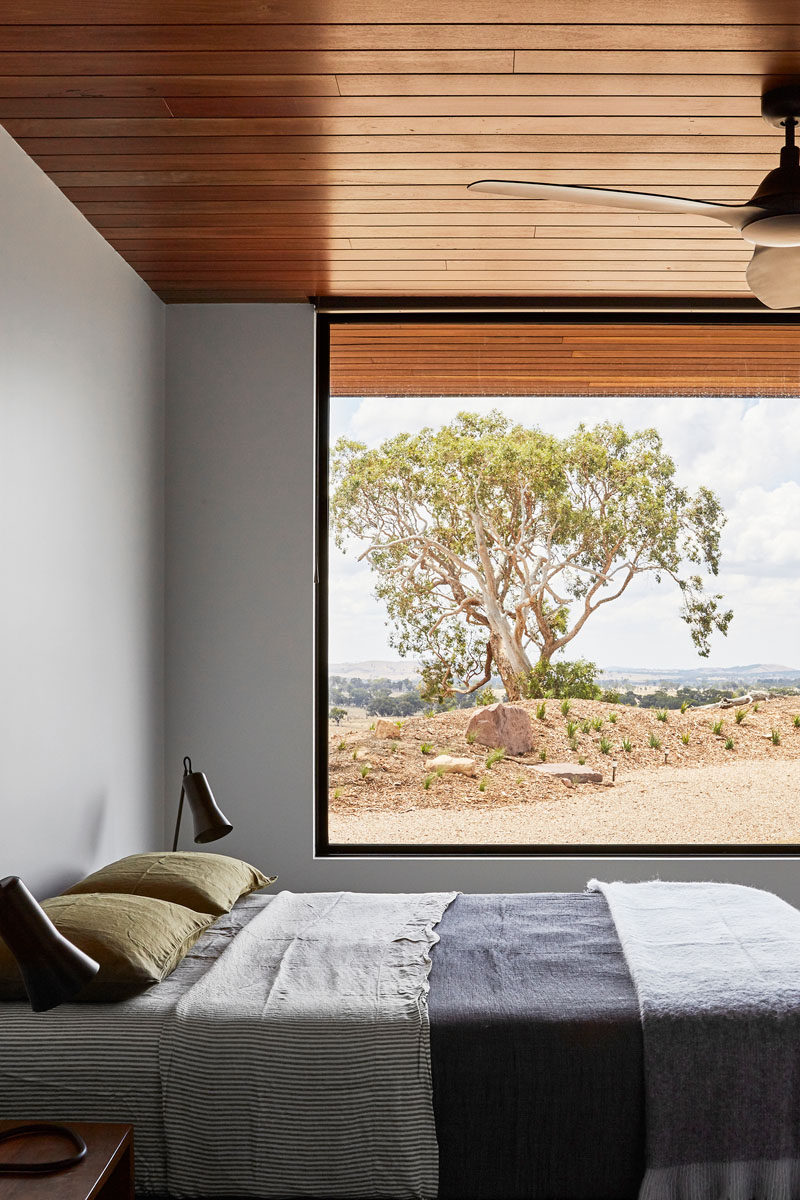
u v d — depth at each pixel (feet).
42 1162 5.61
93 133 8.66
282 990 7.45
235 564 13.07
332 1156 6.75
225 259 11.54
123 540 11.50
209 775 12.97
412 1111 6.77
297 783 12.96
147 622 12.35
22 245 8.84
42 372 9.25
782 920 8.93
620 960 8.16
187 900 9.16
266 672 13.02
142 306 12.21
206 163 9.21
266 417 13.15
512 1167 6.82
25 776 8.84
